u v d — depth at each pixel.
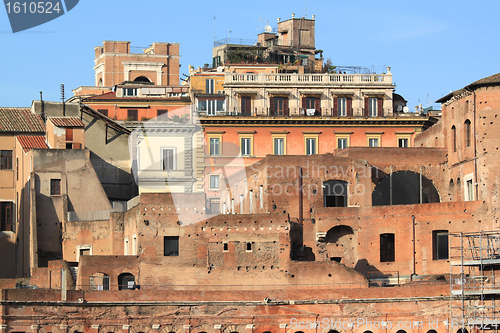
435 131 176.62
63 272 152.38
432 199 170.25
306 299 149.88
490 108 158.50
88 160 173.62
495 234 152.62
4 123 186.75
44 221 168.50
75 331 147.38
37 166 170.50
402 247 159.00
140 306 148.88
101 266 152.25
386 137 189.62
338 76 194.12
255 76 192.00
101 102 197.50
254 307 149.50
